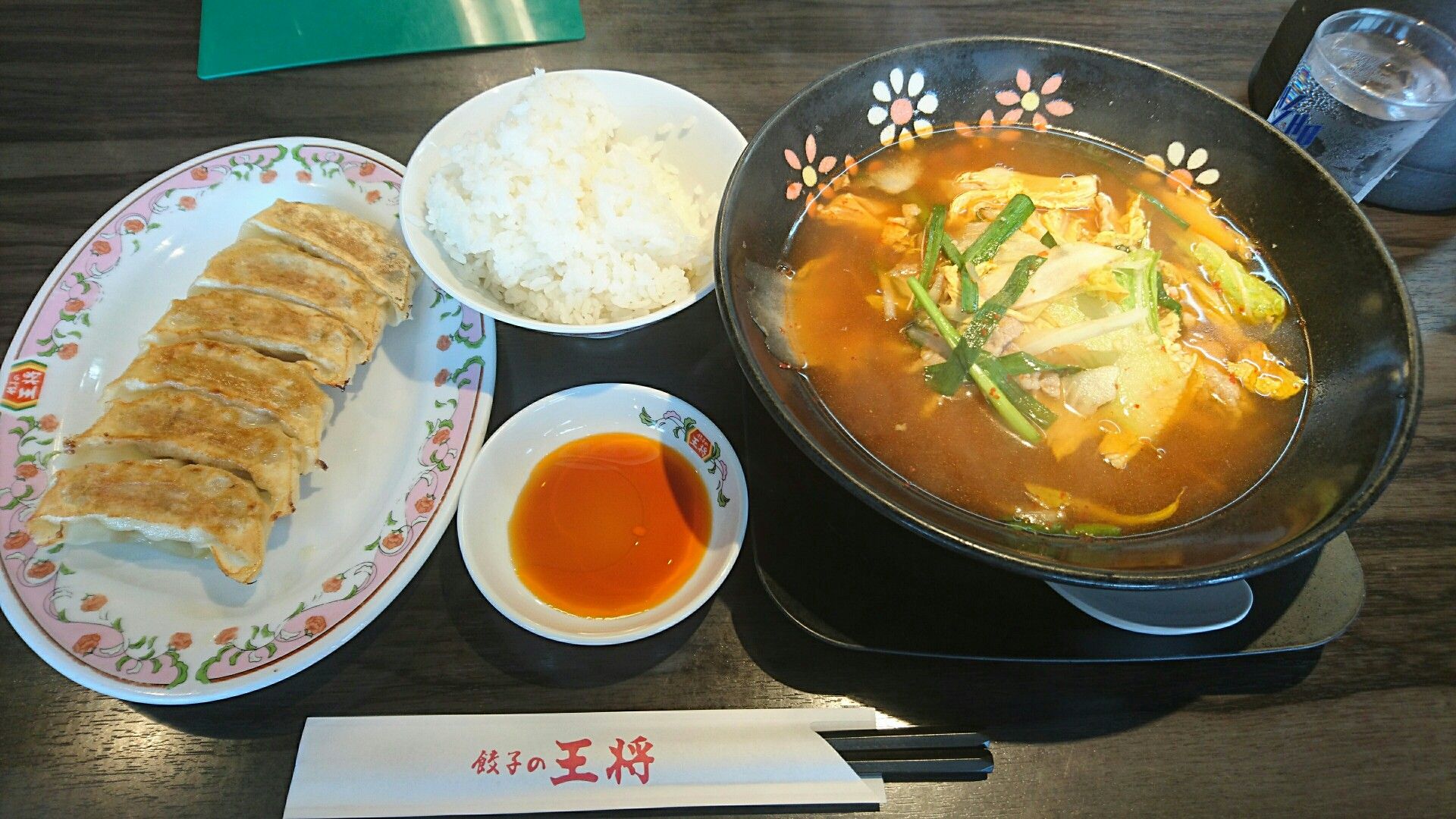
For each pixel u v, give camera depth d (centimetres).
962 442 30
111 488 31
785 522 31
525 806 26
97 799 27
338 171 42
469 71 46
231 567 31
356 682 29
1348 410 28
